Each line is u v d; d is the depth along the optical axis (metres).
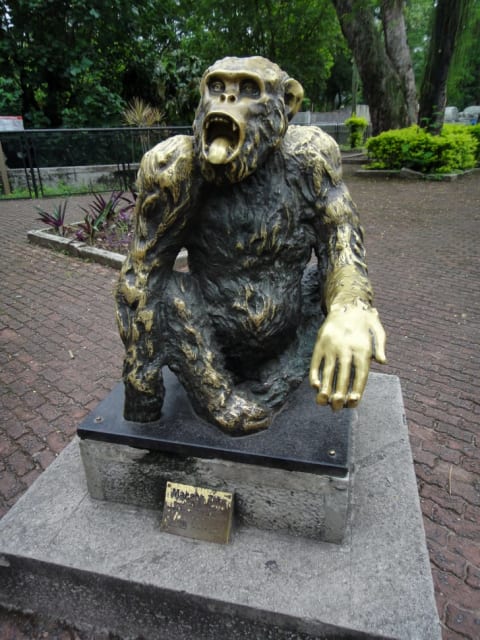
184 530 1.54
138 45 12.25
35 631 1.54
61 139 10.45
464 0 9.94
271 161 1.34
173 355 1.53
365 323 1.22
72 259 5.61
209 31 17.56
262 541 1.52
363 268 1.40
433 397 2.84
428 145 11.33
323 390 1.16
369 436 1.94
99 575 1.43
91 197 9.84
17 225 7.35
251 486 1.49
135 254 1.43
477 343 3.52
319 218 1.44
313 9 16.47
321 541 1.51
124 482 1.62
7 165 10.55
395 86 12.88
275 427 1.57
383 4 12.19
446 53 10.71
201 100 1.26
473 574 1.74
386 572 1.41
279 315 1.50
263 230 1.38
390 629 1.26
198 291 1.54
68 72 10.89
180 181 1.31
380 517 1.59
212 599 1.35
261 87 1.20
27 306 4.25
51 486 1.76
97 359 3.30
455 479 2.20
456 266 5.33
